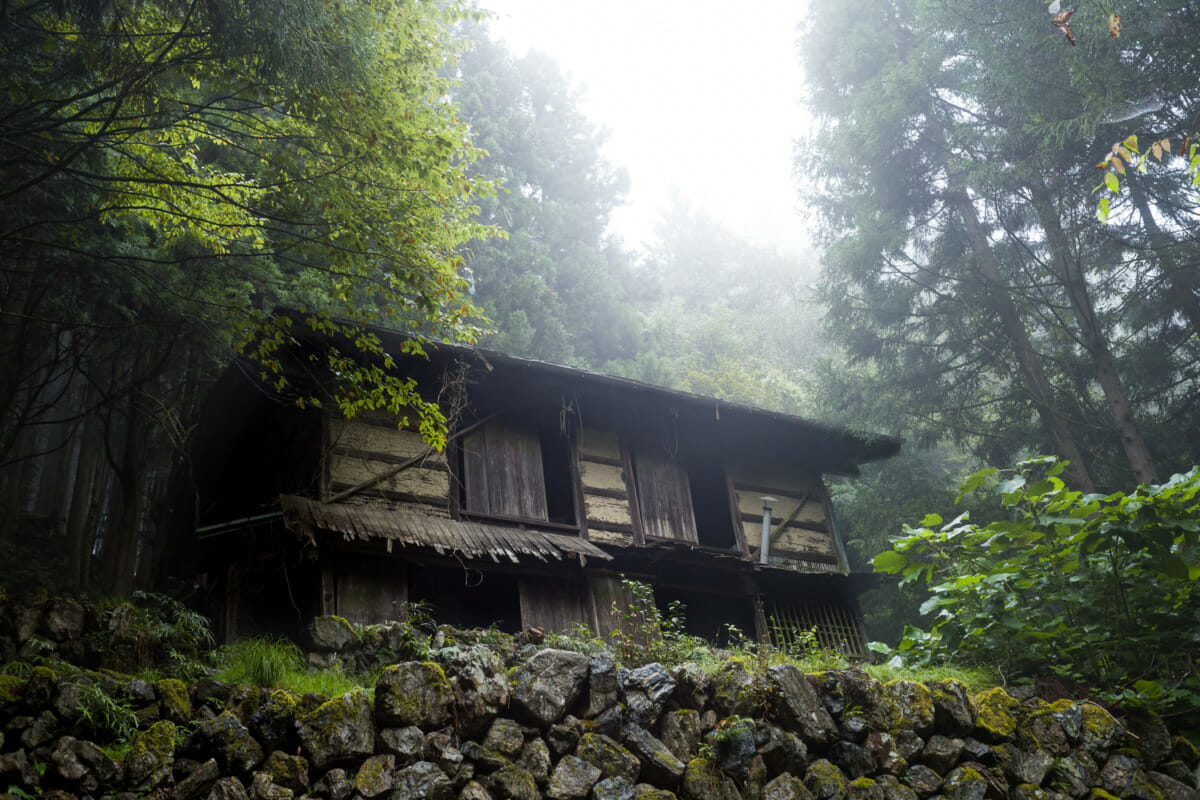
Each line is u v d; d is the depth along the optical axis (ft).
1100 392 58.08
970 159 51.98
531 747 21.20
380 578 32.55
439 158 28.91
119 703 19.35
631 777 21.74
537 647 26.61
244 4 25.48
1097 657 29.19
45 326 42.52
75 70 28.73
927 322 56.49
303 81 26.68
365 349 34.30
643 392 40.83
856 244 55.16
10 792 16.88
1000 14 46.24
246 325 32.96
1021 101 47.42
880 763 24.81
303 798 18.61
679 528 41.81
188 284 38.68
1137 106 40.29
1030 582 29.99
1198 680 27.78
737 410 42.86
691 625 43.88
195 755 18.92
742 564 40.04
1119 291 52.11
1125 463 51.19
